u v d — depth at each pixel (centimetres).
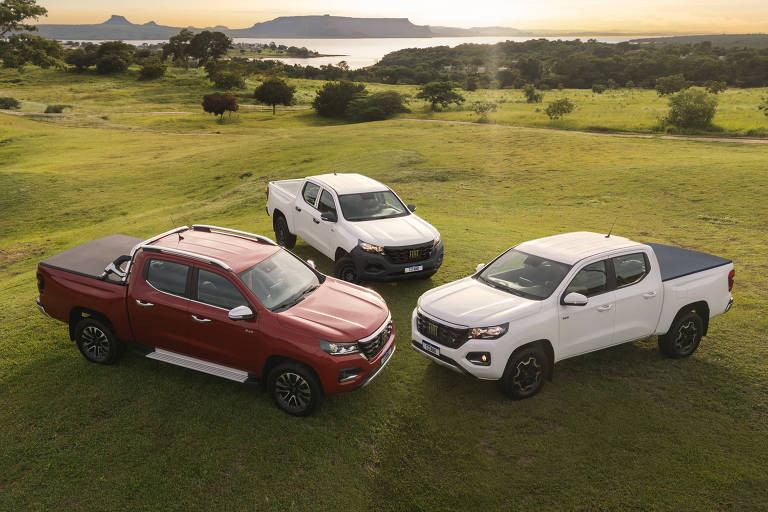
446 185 2391
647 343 757
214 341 599
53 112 8844
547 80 18800
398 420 582
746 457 520
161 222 1972
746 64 16662
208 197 2723
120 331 645
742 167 2248
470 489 487
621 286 656
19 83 13112
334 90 9381
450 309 625
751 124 4831
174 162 3788
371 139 4300
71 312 669
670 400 614
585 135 4331
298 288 645
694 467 507
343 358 554
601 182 2245
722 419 578
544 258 671
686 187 2005
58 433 552
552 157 3153
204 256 616
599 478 497
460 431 563
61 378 647
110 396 612
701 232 1418
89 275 657
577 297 597
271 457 521
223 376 594
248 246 686
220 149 4288
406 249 911
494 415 589
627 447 536
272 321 571
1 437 545
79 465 508
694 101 4791
